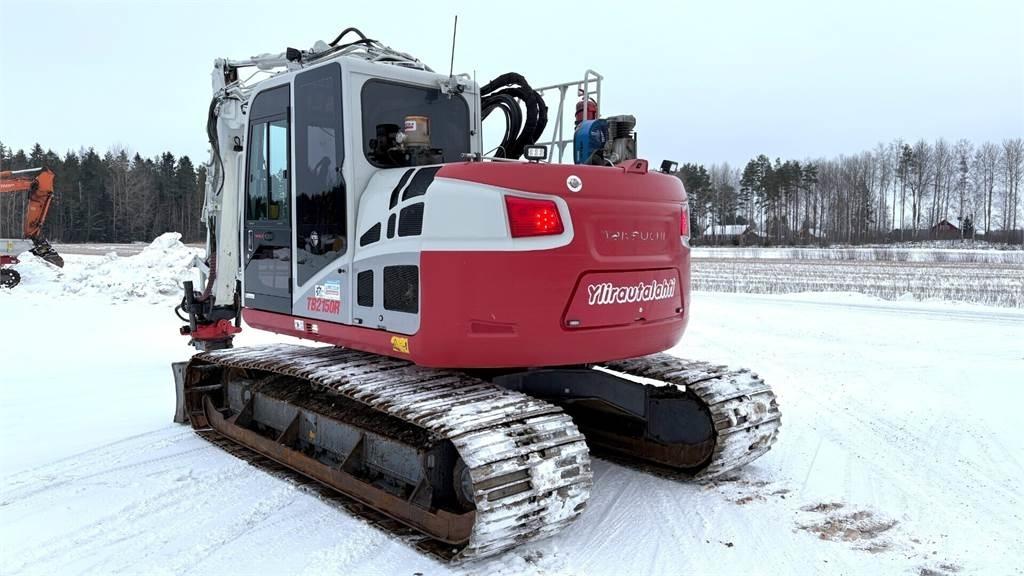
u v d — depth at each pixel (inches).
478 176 149.1
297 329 193.9
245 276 216.8
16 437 227.3
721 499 177.0
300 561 144.5
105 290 560.7
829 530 158.6
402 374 172.6
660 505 173.8
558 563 143.3
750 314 517.7
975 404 264.2
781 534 156.7
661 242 167.9
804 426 239.0
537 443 141.0
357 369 177.8
